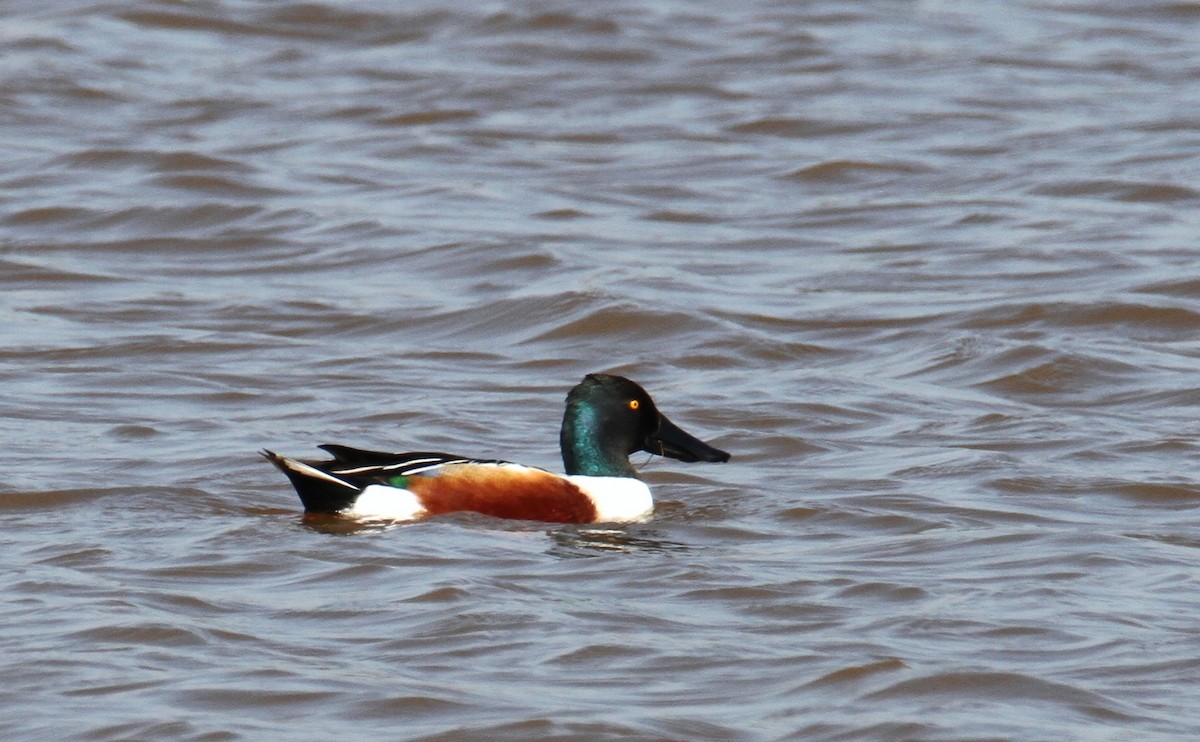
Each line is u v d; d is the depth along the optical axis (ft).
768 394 56.90
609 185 92.58
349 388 57.72
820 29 127.65
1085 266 75.15
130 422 52.65
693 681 30.04
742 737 27.58
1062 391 57.72
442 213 85.35
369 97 110.63
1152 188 89.15
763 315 67.67
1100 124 104.42
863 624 33.27
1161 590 35.60
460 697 29.09
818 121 105.29
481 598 34.27
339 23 126.72
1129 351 62.18
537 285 71.92
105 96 109.50
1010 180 92.27
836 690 29.53
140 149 95.25
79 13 126.52
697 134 103.45
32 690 29.35
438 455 42.45
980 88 113.39
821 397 56.39
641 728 27.81
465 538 39.60
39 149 97.60
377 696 29.12
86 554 37.65
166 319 67.72
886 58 120.78
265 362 61.21
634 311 65.92
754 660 30.99
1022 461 47.98
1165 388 57.36
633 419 43.75
